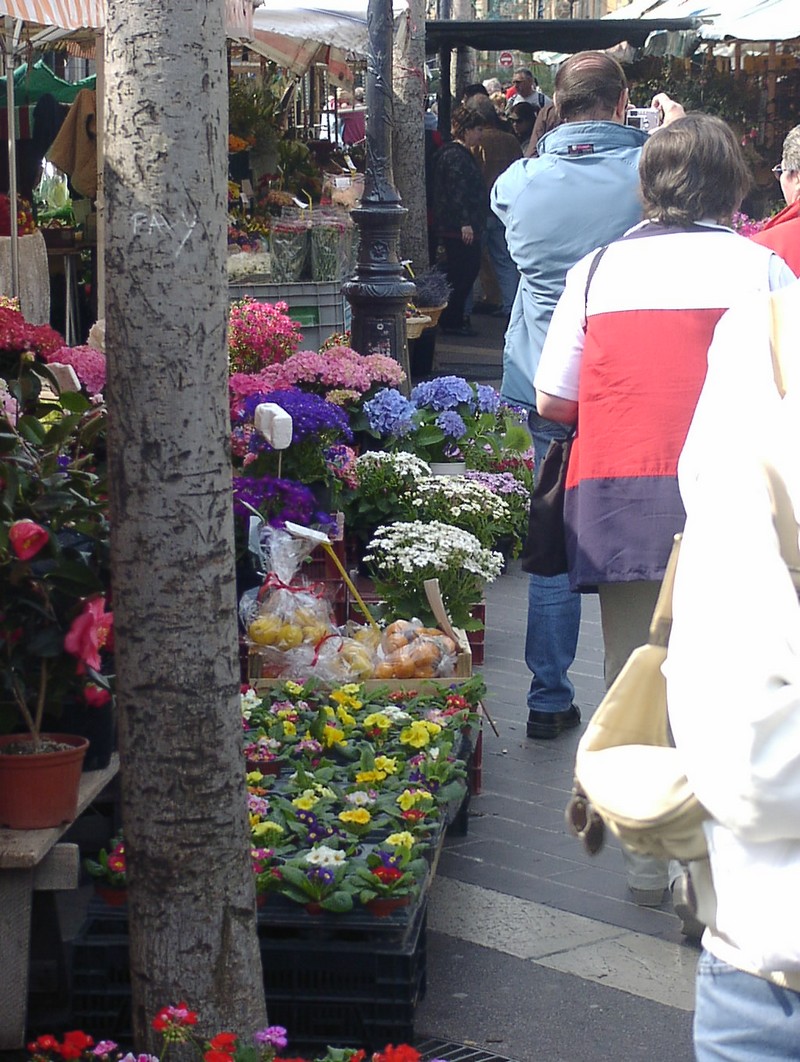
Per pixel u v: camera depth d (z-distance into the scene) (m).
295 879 3.07
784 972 1.54
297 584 4.90
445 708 4.36
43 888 3.04
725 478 1.57
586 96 4.76
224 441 2.40
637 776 1.65
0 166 12.12
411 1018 3.02
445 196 15.11
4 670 3.13
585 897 3.95
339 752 4.02
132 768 2.46
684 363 3.52
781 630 1.46
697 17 15.59
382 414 6.53
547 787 4.74
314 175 10.98
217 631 2.43
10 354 3.74
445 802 3.69
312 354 6.52
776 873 1.52
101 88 9.69
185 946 2.49
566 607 5.11
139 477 2.35
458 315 15.82
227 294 2.39
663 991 3.43
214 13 2.30
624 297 3.57
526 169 4.82
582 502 3.62
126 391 2.34
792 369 1.61
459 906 3.88
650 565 3.53
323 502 5.63
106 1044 2.54
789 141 4.32
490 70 30.12
